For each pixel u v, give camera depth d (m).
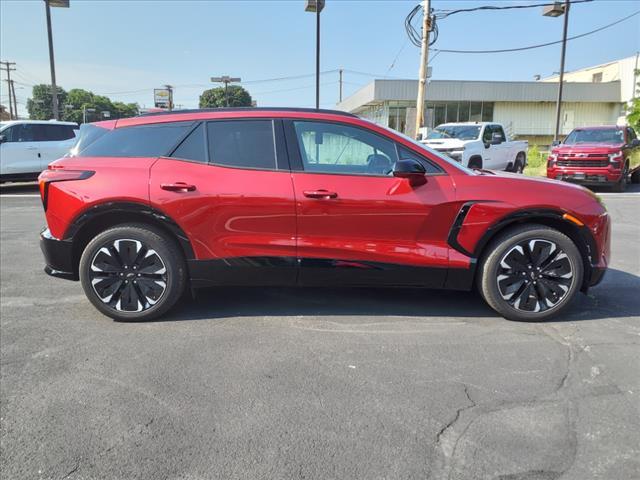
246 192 3.88
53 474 2.27
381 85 36.09
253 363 3.35
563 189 4.01
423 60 16.94
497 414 2.72
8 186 16.31
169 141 4.04
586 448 2.43
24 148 13.92
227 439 2.52
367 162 3.99
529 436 2.53
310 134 4.00
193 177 3.91
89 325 4.05
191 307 4.44
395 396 2.92
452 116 38.28
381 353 3.49
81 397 2.92
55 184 3.98
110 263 4.03
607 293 4.81
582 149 14.07
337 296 4.70
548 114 39.19
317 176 3.91
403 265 3.95
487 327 3.96
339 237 3.93
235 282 4.04
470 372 3.21
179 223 3.89
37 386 3.06
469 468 2.30
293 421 2.67
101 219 4.03
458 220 3.91
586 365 3.29
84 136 4.20
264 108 4.11
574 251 3.95
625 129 15.12
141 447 2.46
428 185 3.90
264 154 3.97
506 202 3.88
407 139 4.02
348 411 2.76
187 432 2.58
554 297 4.02
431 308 4.38
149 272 4.04
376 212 3.88
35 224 9.04
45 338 3.79
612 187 14.65
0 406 2.83
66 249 4.04
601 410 2.76
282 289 4.91
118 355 3.48
